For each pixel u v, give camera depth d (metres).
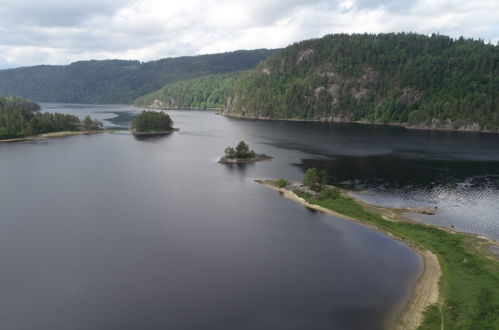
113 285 67.38
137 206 110.12
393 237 88.00
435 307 59.28
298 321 57.97
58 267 73.56
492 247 80.75
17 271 72.00
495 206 111.44
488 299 56.97
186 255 79.00
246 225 96.06
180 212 105.31
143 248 82.00
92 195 120.81
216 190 127.88
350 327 56.53
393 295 64.38
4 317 58.88
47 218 99.62
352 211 105.00
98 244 83.94
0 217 100.19
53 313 59.75
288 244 84.88
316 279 69.81
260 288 66.75
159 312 59.78
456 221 99.12
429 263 74.56
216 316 58.94
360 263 75.88
